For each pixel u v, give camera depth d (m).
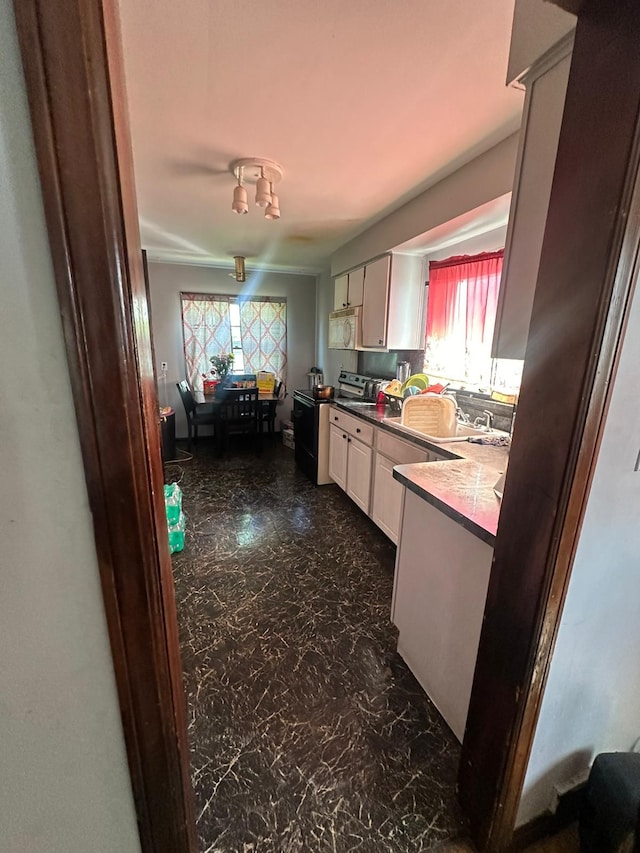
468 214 2.06
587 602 0.89
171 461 4.38
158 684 0.59
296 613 1.97
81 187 0.40
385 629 1.87
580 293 0.68
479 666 1.03
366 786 1.21
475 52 1.24
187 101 1.51
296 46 1.22
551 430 0.76
